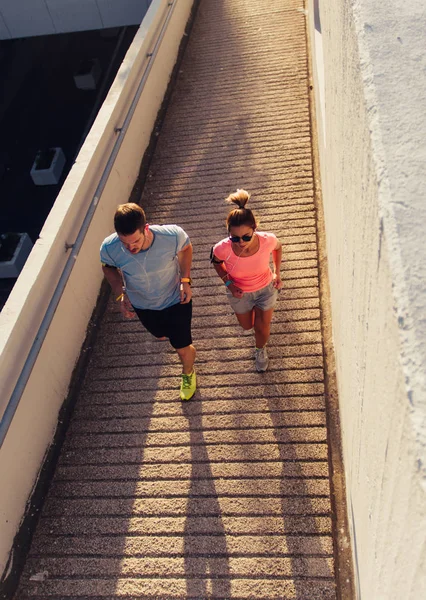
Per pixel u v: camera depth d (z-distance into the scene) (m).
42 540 3.42
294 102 6.82
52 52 16.28
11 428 3.37
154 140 6.70
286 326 4.35
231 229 3.10
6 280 11.01
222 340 4.36
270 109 6.81
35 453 3.67
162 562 3.22
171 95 7.46
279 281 3.69
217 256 3.39
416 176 1.51
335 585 3.00
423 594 1.18
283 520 3.29
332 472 3.46
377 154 1.59
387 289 1.44
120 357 4.38
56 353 4.02
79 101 14.59
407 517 1.28
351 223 2.49
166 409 3.97
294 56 7.72
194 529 3.33
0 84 15.50
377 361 1.68
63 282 3.93
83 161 4.75
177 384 4.12
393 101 1.71
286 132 6.38
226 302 4.65
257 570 3.12
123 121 5.67
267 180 5.80
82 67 14.91
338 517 3.27
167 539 3.31
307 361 4.09
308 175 5.75
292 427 3.73
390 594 1.64
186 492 3.51
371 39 1.94
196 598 3.06
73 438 3.91
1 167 13.07
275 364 4.11
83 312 4.53
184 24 8.79
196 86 7.55
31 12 9.50
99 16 9.46
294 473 3.49
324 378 3.97
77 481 3.67
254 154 6.18
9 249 10.96
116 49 15.95
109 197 5.24
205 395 4.01
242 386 4.02
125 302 3.54
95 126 5.15
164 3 7.33
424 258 1.35
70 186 4.51
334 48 3.48
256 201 5.56
